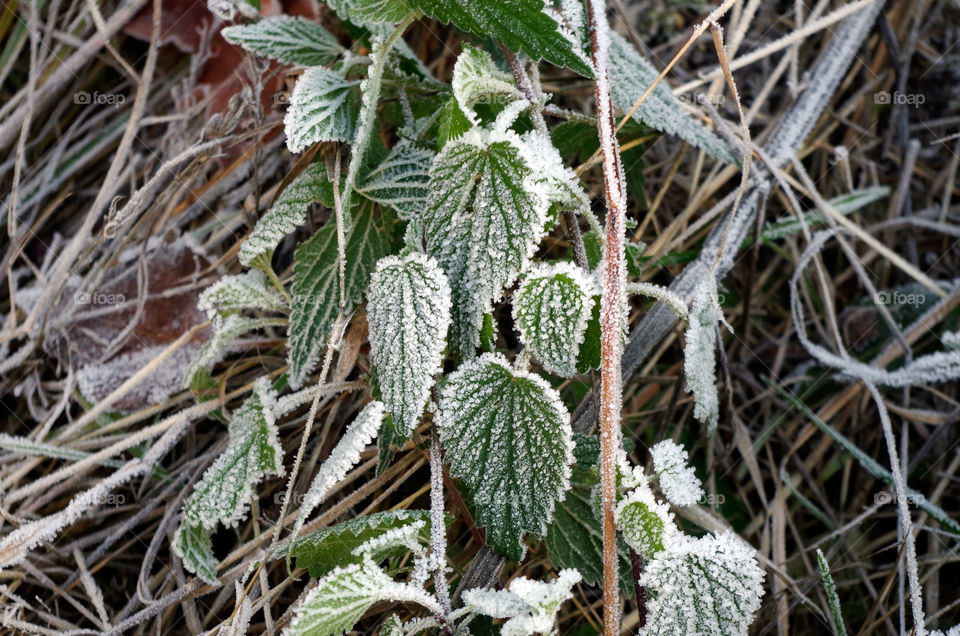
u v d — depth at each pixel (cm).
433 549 44
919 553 55
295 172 51
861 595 54
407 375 44
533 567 52
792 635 53
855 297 61
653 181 62
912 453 57
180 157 53
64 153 62
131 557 55
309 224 57
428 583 48
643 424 56
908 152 61
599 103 44
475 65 46
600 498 45
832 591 47
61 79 62
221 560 53
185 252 58
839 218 57
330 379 54
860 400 57
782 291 61
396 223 51
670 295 47
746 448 56
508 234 45
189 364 53
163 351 57
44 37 63
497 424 45
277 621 49
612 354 43
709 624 43
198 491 48
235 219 59
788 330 60
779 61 63
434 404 45
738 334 59
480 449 45
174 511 54
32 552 54
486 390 45
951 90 63
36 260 61
